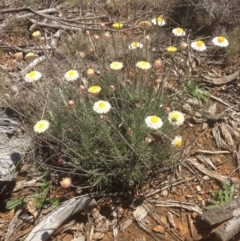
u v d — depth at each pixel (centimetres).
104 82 66
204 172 63
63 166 62
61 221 55
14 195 60
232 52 84
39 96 65
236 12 89
